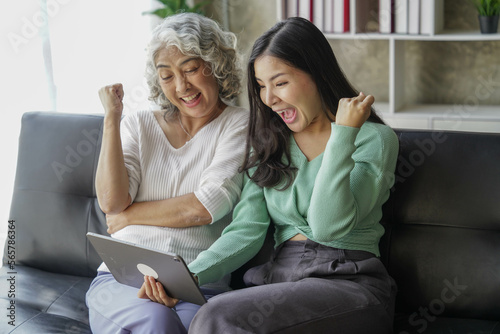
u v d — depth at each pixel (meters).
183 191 1.89
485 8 3.18
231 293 1.56
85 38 3.26
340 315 1.54
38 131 2.14
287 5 3.42
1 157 2.99
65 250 2.07
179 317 1.69
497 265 1.71
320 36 1.74
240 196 1.91
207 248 1.88
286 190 1.77
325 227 1.61
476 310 1.73
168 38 1.83
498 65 3.41
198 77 1.86
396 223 1.83
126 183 1.86
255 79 1.79
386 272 1.70
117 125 1.87
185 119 1.95
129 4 3.45
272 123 1.81
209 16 3.95
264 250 1.87
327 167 1.61
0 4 2.90
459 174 1.77
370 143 1.70
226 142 1.89
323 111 1.77
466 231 1.76
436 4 3.24
